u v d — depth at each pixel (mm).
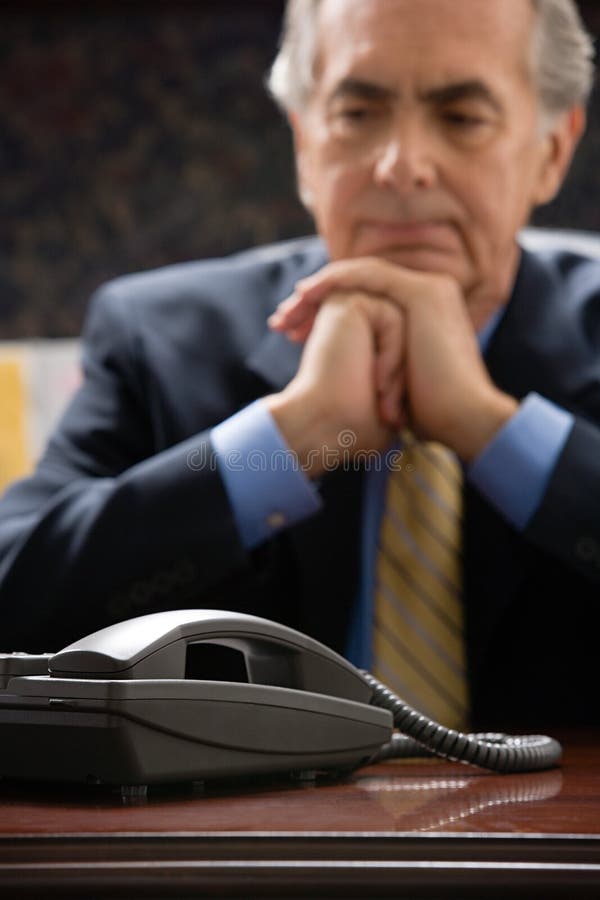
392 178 1683
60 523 1538
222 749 801
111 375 1955
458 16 1679
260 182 3887
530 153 1794
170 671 788
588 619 1683
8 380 2758
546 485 1516
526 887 565
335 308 1647
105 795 795
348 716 889
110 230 3906
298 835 611
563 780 907
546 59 1773
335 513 1720
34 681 780
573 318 1933
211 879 570
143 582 1482
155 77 3934
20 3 3896
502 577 1671
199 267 2131
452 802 768
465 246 1734
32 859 598
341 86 1708
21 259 3910
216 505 1495
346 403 1590
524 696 1670
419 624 1674
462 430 1596
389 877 568
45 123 3934
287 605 1693
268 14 3906
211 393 1893
